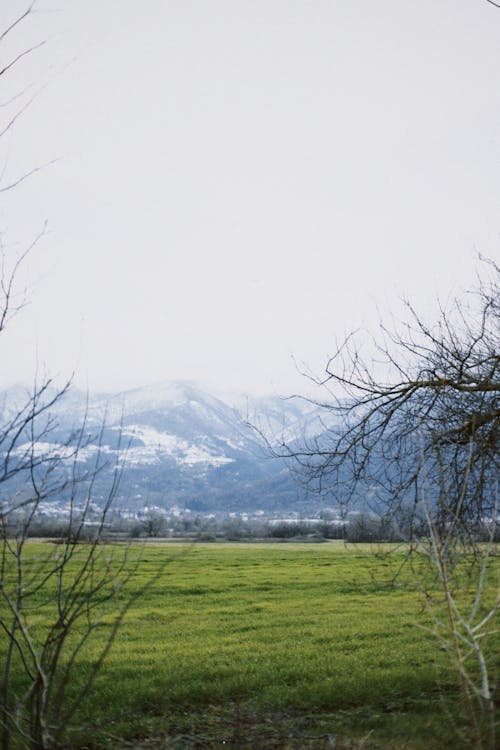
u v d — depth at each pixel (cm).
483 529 2469
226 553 12962
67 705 2831
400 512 2486
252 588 7525
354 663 3634
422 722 2497
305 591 7231
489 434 2669
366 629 4706
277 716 2805
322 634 4584
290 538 16538
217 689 3184
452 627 1515
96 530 1547
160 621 5269
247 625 5066
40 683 1538
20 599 1530
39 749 1530
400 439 2867
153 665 3675
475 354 2981
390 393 2994
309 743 2392
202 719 2778
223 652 4069
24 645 3700
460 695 2762
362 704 2964
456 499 2523
